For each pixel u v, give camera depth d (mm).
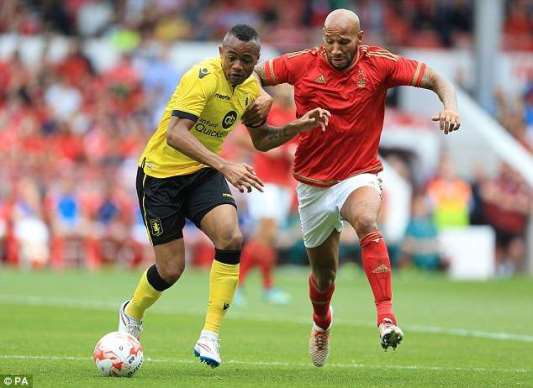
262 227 56094
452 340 38875
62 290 60219
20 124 93500
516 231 91312
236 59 28156
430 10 117688
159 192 29141
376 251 28406
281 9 115500
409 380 27391
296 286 68312
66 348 33500
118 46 105812
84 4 111438
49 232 82750
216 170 29156
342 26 29422
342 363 31688
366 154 30547
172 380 26234
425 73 30234
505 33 120750
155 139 29312
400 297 61312
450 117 28969
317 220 30891
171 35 111188
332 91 30266
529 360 32625
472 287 69250
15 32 107688
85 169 86812
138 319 30047
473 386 26219
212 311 28312
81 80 99812
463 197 89312
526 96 109188
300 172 30953
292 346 36125
